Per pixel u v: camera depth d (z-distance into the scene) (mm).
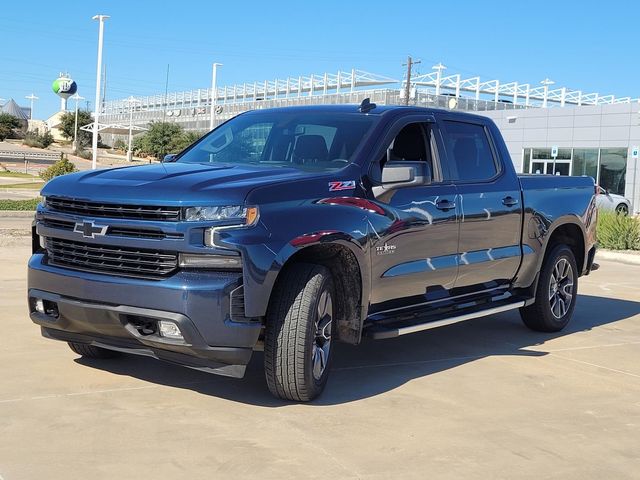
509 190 6746
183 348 4441
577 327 8016
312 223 4754
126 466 3736
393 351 6516
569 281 7699
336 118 5844
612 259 16359
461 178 6285
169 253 4445
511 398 5246
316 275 4723
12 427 4203
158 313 4371
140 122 112188
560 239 7738
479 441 4352
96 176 4973
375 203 5270
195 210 4398
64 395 4812
